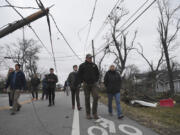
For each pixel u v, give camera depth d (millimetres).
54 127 5172
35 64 46969
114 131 4953
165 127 5648
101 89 26094
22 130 4836
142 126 5562
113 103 11070
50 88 9281
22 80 7199
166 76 45031
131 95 15906
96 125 5484
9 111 7707
